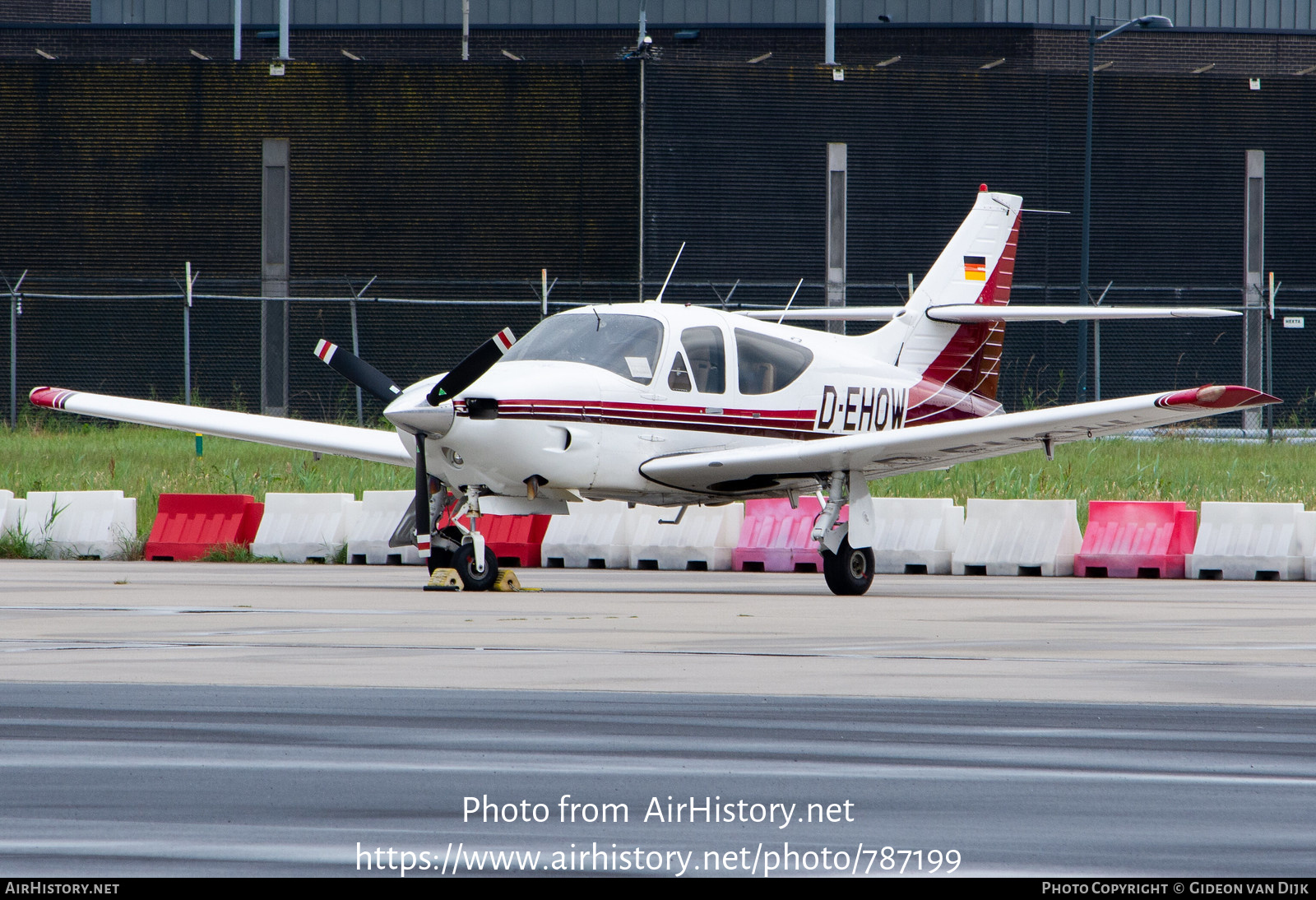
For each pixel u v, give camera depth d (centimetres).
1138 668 2908
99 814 1775
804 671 2838
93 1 19375
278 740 2177
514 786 1912
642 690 2606
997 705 2477
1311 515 5691
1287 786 1923
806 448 4747
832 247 15162
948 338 5797
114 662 2914
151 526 6706
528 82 14912
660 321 4950
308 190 15112
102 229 15250
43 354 15162
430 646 3194
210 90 15175
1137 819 1773
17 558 6412
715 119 14938
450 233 15012
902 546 6112
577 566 6244
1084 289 14125
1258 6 19138
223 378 15112
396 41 18775
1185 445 11131
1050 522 5959
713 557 6119
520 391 4600
